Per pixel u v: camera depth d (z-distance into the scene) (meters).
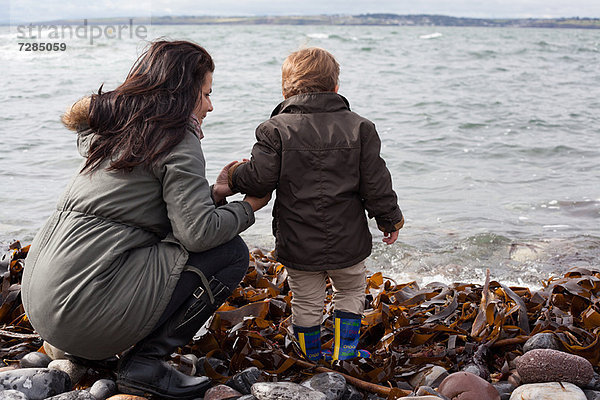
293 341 2.88
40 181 7.13
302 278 2.74
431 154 9.21
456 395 2.32
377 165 2.62
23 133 10.02
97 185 2.27
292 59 2.78
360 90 17.52
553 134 11.12
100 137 2.30
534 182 7.63
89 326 2.18
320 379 2.47
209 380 2.50
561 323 3.15
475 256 5.20
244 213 2.47
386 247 5.36
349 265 2.65
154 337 2.38
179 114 2.30
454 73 23.86
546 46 47.31
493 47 44.06
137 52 2.63
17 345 2.89
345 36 58.25
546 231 5.80
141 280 2.25
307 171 2.59
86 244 2.21
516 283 4.65
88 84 17.27
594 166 8.57
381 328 3.19
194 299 2.39
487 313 3.03
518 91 18.19
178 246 2.34
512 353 2.86
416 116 12.98
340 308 2.78
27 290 2.28
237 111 12.78
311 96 2.67
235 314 2.99
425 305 3.47
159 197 2.31
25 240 5.25
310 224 2.60
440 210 6.43
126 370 2.34
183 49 2.41
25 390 2.27
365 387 2.56
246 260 2.56
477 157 9.09
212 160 8.39
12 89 15.92
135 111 2.28
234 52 31.84
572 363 2.48
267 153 2.59
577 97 16.94
